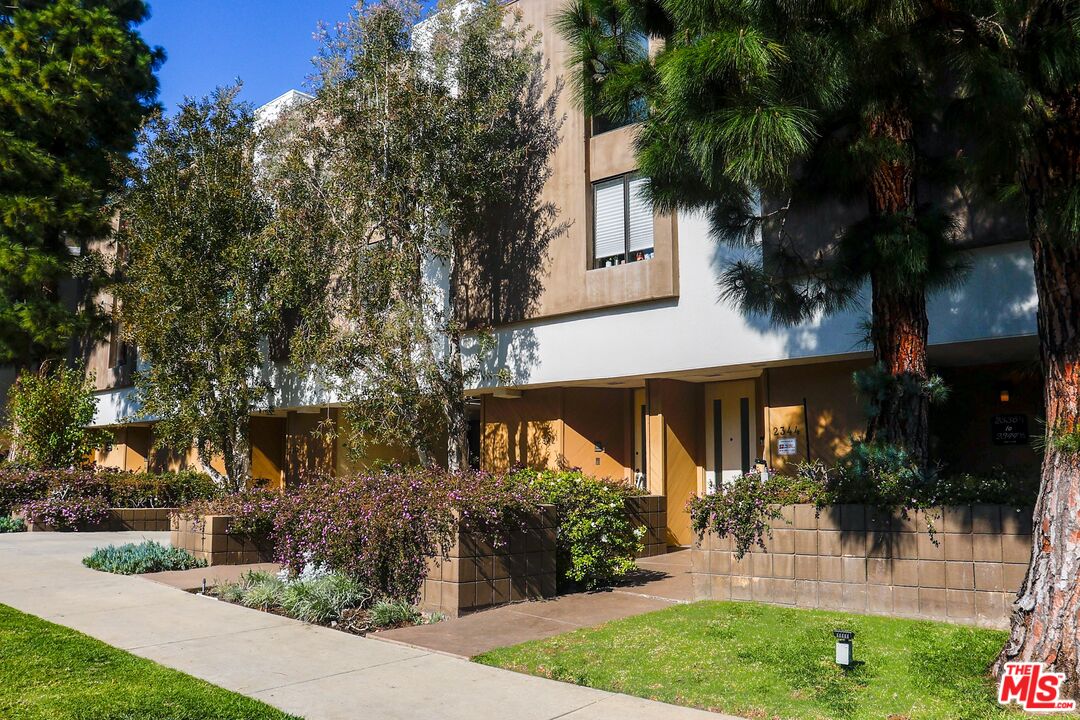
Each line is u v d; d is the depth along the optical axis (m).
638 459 15.83
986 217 9.91
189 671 6.92
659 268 13.13
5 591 10.23
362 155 14.31
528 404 15.84
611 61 9.50
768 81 6.39
